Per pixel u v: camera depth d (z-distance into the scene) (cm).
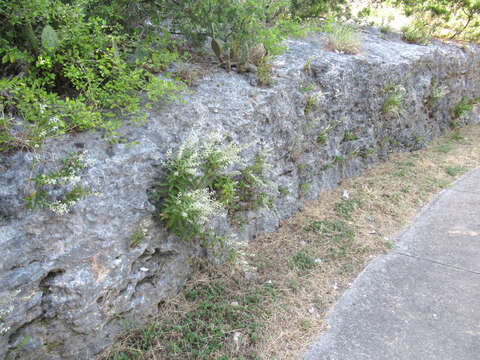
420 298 288
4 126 204
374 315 272
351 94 485
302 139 412
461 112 731
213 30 348
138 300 246
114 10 298
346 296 293
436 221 406
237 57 380
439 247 357
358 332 256
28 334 197
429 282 306
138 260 249
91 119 229
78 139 239
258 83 374
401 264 333
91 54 254
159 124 282
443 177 515
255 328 251
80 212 219
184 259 280
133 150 252
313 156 435
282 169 386
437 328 257
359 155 522
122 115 276
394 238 376
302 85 419
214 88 345
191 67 354
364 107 514
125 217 239
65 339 211
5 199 196
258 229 359
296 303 282
